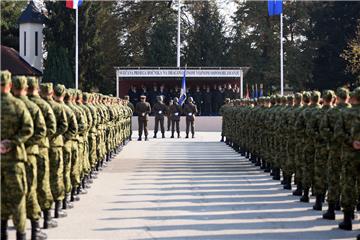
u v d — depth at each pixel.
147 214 12.71
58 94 11.97
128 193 15.74
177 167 22.34
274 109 18.33
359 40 54.81
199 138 39.19
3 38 63.34
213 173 20.42
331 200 12.20
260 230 11.17
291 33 67.75
